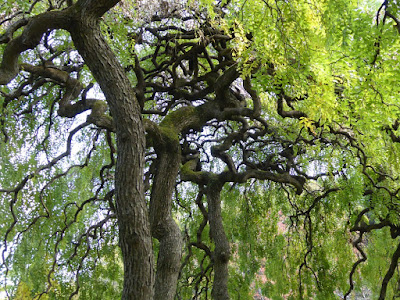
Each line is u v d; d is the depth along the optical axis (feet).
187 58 18.71
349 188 21.01
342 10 10.90
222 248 19.97
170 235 15.96
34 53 19.62
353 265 22.70
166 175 16.38
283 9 11.74
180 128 17.54
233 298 24.85
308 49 11.68
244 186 25.32
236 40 12.31
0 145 20.17
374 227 22.09
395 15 9.66
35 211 21.44
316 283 24.91
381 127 16.05
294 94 14.67
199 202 23.20
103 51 11.55
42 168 18.16
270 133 21.25
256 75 12.62
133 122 11.69
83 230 23.50
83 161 22.80
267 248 25.36
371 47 10.23
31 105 19.92
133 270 11.43
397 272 24.53
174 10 16.49
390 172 21.98
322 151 23.90
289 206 26.37
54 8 15.67
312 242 25.25
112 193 20.88
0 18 17.06
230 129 26.35
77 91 17.44
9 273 21.09
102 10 11.30
